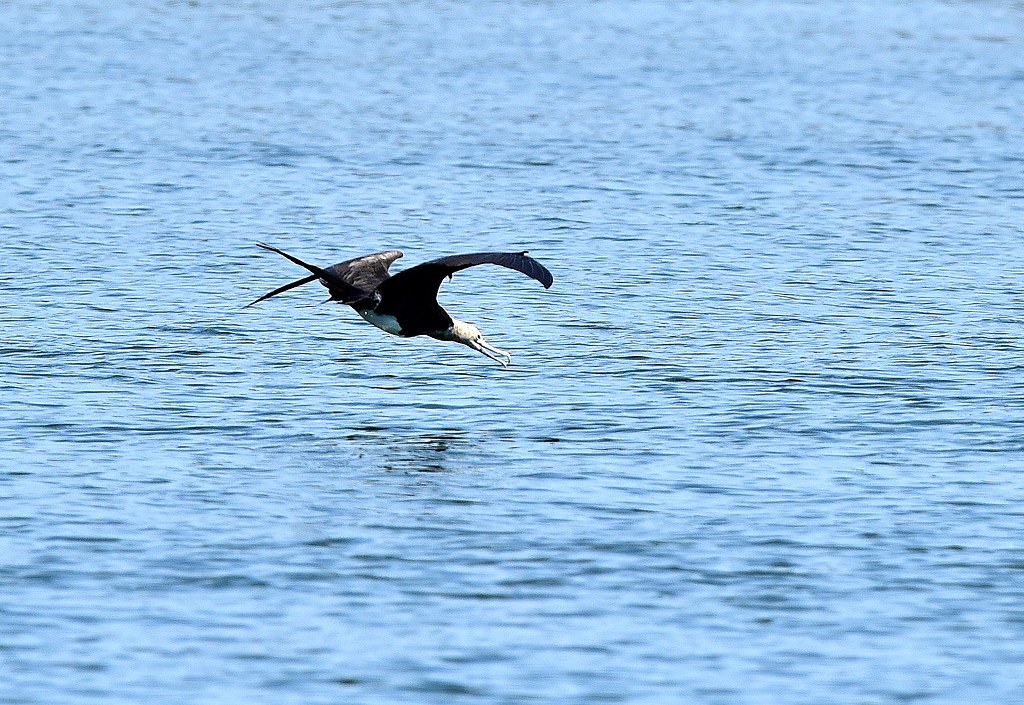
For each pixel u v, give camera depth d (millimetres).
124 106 127250
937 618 40656
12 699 35688
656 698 36125
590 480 51062
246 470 51750
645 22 181500
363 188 101812
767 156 113250
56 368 63438
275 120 123312
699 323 71938
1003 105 135500
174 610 40625
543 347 67688
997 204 100250
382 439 55250
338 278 40438
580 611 40844
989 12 194750
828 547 45375
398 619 40281
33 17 174250
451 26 175875
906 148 116875
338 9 186375
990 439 55531
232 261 83125
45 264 81250
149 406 58781
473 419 57719
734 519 47500
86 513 47438
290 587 42219
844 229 92562
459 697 36094
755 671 37562
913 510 48375
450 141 116938
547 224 92750
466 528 46594
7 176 102062
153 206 95625
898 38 173000
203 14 180250
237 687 36469
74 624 39656
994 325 72000
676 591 42219
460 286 78750
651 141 117875
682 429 56594
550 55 157625
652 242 88562
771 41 169375
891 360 65938
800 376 63469
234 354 66000
